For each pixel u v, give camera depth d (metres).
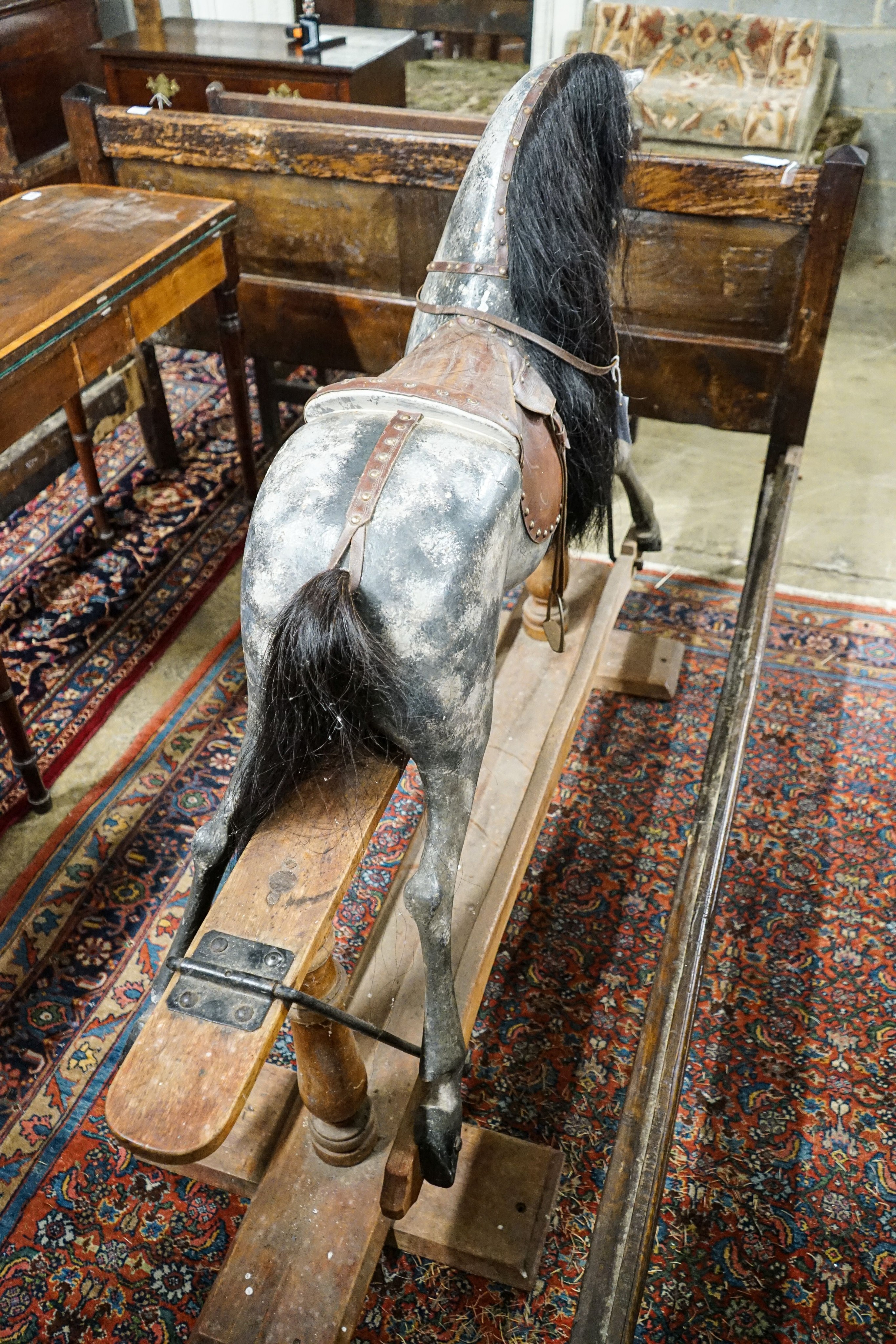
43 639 3.35
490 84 6.40
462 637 1.48
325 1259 1.76
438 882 1.52
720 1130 2.16
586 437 1.93
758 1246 1.99
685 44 5.41
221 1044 1.31
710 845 2.07
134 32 4.87
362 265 3.16
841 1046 2.30
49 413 2.58
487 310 1.80
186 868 2.67
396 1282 1.96
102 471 4.13
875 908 2.56
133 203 3.08
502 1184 1.98
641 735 3.03
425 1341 1.88
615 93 1.82
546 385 1.79
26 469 3.44
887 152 5.56
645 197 2.70
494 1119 2.18
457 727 1.54
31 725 3.05
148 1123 1.25
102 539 3.75
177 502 3.96
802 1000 2.38
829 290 2.69
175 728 3.05
